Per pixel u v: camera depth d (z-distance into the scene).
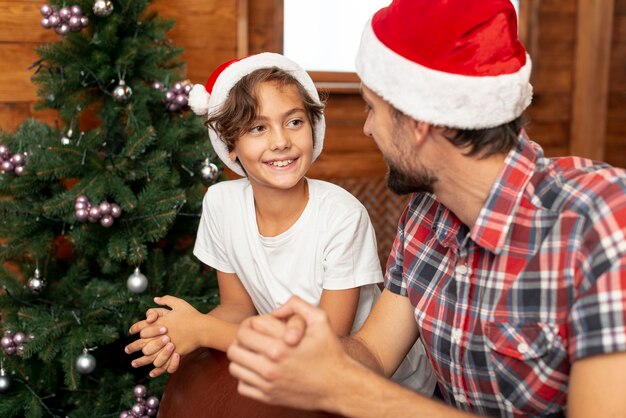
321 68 2.69
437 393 1.36
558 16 3.06
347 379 0.73
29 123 1.75
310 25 2.64
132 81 1.78
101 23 1.71
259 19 2.50
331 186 1.30
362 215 1.25
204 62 2.37
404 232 1.01
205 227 1.40
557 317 0.77
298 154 1.22
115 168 1.65
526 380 0.81
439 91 0.78
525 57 0.82
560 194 0.79
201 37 2.35
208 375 1.01
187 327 1.12
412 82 0.79
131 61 1.69
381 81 0.82
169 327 1.13
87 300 1.65
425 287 0.95
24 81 2.10
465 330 0.87
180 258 1.77
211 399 0.96
